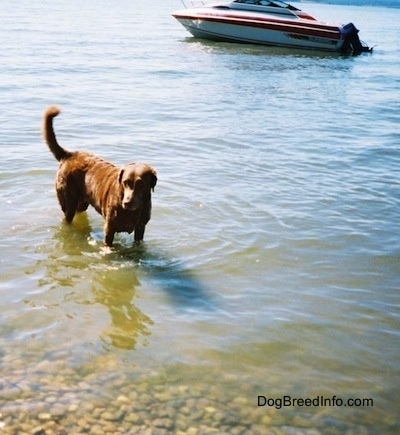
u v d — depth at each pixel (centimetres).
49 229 481
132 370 360
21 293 410
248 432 333
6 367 356
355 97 1066
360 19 4841
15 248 454
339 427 338
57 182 486
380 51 1966
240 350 378
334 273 447
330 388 358
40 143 645
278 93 1055
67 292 414
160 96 945
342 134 764
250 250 466
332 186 584
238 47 1733
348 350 383
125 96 926
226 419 339
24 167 574
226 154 654
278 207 532
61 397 343
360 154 681
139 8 3928
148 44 1670
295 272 446
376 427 339
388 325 403
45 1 3825
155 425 334
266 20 1738
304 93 1076
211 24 1766
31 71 1091
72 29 1953
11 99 844
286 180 591
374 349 384
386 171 631
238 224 499
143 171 440
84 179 476
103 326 389
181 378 358
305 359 375
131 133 705
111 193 452
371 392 357
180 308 407
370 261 464
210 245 469
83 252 456
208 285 428
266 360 372
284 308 411
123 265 444
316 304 417
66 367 359
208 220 502
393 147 712
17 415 333
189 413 340
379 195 569
